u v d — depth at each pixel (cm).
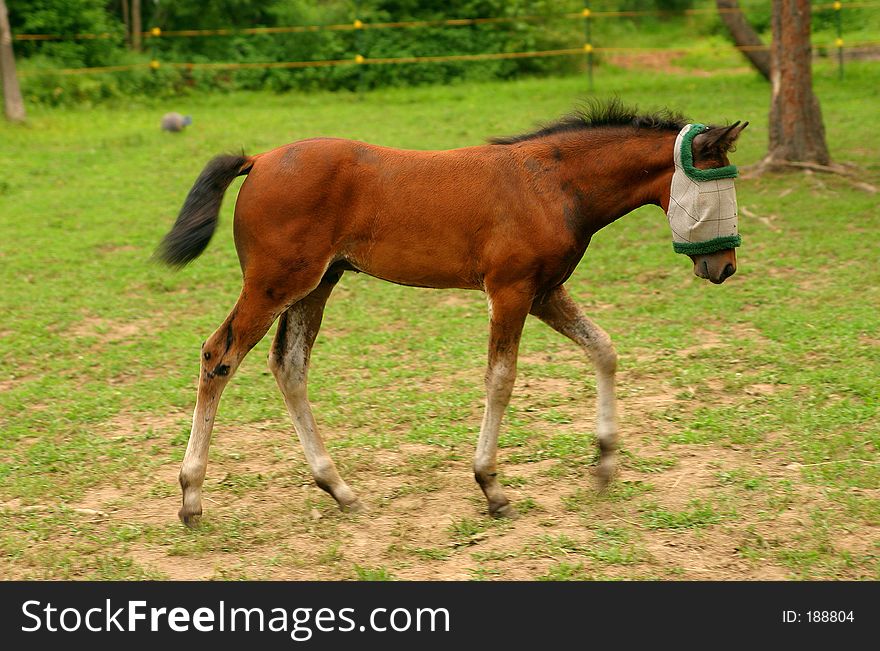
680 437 640
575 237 526
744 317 873
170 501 583
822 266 1000
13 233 1211
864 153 1416
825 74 2158
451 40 2383
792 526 518
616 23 2917
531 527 531
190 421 710
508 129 1691
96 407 736
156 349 866
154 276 1066
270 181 524
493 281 523
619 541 509
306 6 2466
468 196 521
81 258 1124
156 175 1486
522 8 2412
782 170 1330
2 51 1847
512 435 660
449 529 529
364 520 550
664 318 891
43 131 1809
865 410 662
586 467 608
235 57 2341
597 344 556
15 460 643
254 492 594
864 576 469
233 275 1077
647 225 1191
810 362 761
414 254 529
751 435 637
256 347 870
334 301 990
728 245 511
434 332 891
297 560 501
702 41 2972
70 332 914
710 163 510
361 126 1795
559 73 2411
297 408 566
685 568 481
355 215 529
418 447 651
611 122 538
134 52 2311
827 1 2822
